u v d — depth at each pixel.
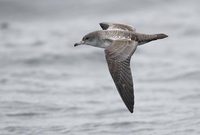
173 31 25.20
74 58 20.92
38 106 15.59
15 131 13.73
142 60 20.77
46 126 14.05
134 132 13.64
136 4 29.14
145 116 14.73
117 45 8.70
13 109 15.33
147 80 18.31
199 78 18.39
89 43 9.39
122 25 9.91
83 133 13.58
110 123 14.21
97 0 29.45
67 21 27.23
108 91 17.11
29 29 25.83
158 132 13.55
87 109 15.37
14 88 17.33
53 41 23.69
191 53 21.77
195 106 15.48
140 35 9.10
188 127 13.81
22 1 28.59
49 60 20.70
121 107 15.48
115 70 8.45
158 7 28.88
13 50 22.02
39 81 18.19
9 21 27.06
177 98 16.30
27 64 20.30
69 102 15.99
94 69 19.86
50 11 28.33
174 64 20.14
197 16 27.22
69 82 18.12
